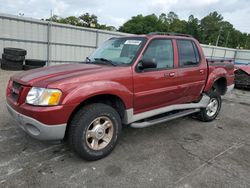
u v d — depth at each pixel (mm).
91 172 2982
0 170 2912
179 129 4711
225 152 3742
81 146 3051
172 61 4133
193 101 4859
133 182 2814
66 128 3123
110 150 3396
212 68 5098
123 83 3350
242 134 4637
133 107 3590
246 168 3256
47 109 2742
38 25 13453
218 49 27844
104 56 4008
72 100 2848
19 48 12992
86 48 16312
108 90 3150
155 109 4004
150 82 3691
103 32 16906
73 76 2994
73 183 2738
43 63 12750
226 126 5090
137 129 4555
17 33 12750
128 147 3742
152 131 4508
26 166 3037
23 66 12156
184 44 4441
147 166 3186
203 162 3371
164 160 3375
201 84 4797
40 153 3391
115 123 3367
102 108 3174
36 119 2783
